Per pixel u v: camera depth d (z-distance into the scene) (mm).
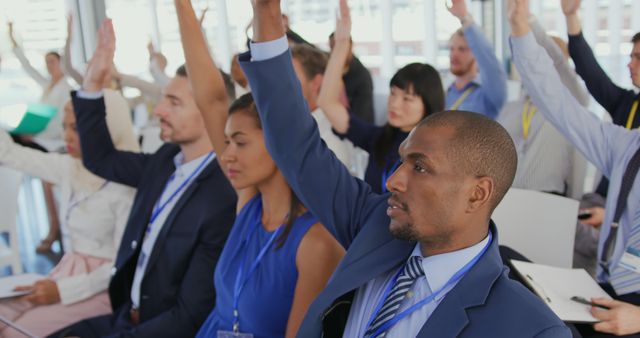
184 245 2037
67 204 2531
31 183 4895
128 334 1965
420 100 2516
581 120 2018
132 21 5770
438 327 1041
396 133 2609
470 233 1104
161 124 2141
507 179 1085
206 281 2021
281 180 1608
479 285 1056
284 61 1271
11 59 5664
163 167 2268
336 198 1377
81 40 5777
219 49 5648
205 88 1862
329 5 5410
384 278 1216
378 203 1358
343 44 2734
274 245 1589
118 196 2488
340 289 1179
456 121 1082
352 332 1195
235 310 1634
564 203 2328
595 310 1676
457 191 1063
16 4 5633
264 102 1296
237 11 5602
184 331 1996
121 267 2205
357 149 4160
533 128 3168
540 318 1005
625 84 4398
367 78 4152
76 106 2361
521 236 2389
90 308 2346
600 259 2010
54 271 2482
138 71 5809
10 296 2305
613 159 1992
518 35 2033
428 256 1143
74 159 2545
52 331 2256
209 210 2029
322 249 1521
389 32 5398
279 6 1248
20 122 3713
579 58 2729
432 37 5340
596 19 4465
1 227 3266
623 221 1937
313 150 1347
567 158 3156
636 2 4320
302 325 1204
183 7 1832
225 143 1888
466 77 3729
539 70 2021
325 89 2758
